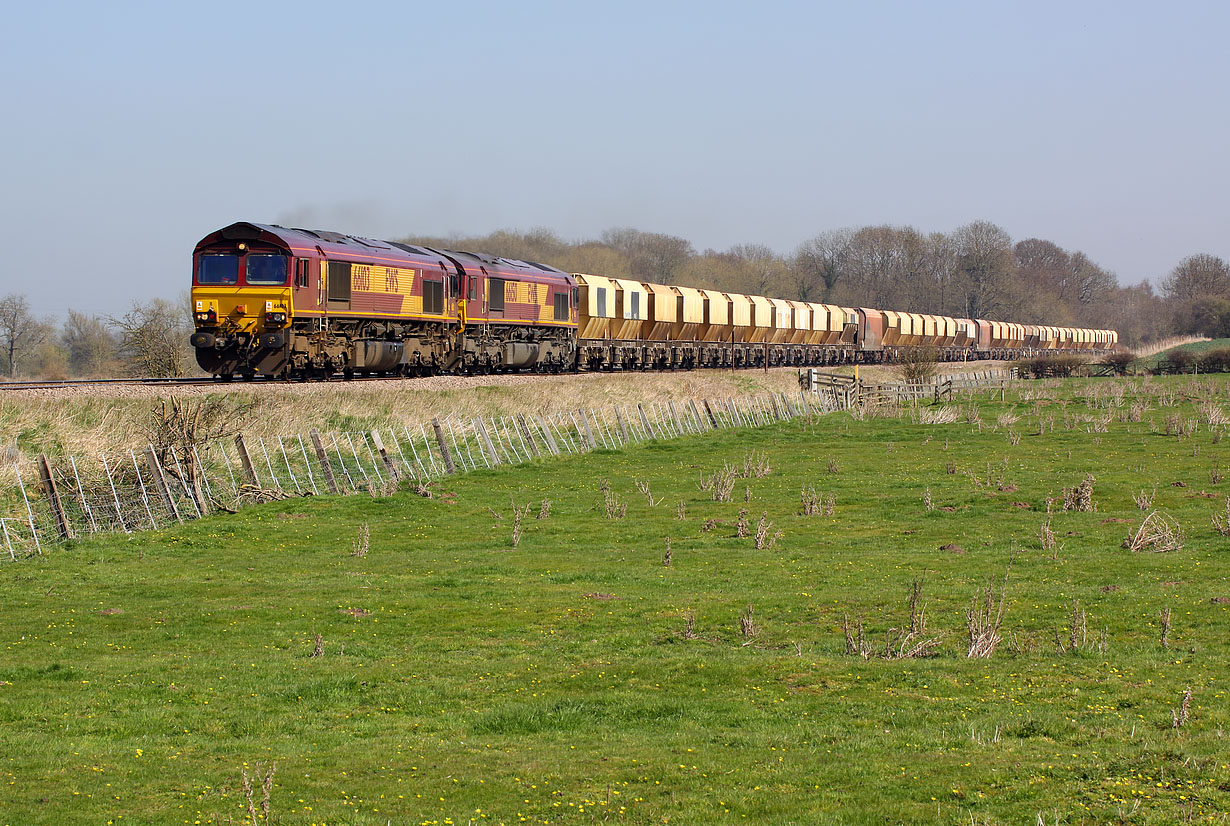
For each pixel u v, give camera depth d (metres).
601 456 48.16
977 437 54.50
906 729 14.55
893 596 22.36
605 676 17.52
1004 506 34.06
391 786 12.70
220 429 36.00
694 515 33.97
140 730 15.19
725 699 16.23
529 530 31.59
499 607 22.23
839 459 47.06
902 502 35.44
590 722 15.38
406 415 46.34
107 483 32.47
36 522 30.09
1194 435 52.56
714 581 24.50
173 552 28.31
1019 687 16.20
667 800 12.06
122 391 39.41
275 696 16.75
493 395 53.72
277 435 39.53
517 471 43.06
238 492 34.66
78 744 14.51
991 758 13.14
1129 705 15.20
